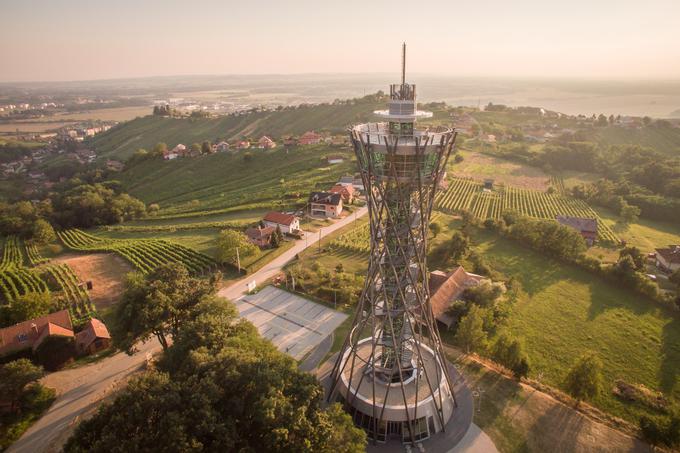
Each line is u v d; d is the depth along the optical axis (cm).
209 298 6369
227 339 5166
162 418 3700
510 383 5991
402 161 4238
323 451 3928
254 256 10569
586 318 7931
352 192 15638
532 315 8006
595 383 5306
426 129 4781
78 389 6075
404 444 4994
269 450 3869
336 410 4456
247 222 13488
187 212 16800
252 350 5088
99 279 10031
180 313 6341
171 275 6788
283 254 11000
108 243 13125
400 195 4356
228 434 3731
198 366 4422
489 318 7325
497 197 15862
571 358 6762
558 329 7562
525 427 5206
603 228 12950
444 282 8275
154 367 6247
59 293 8838
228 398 4147
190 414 3769
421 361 5212
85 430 3847
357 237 11938
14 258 12288
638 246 11756
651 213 14425
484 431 5134
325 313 8044
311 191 16250
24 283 9700
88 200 16725
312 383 4494
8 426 5316
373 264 4812
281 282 9319
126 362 6712
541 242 10838
